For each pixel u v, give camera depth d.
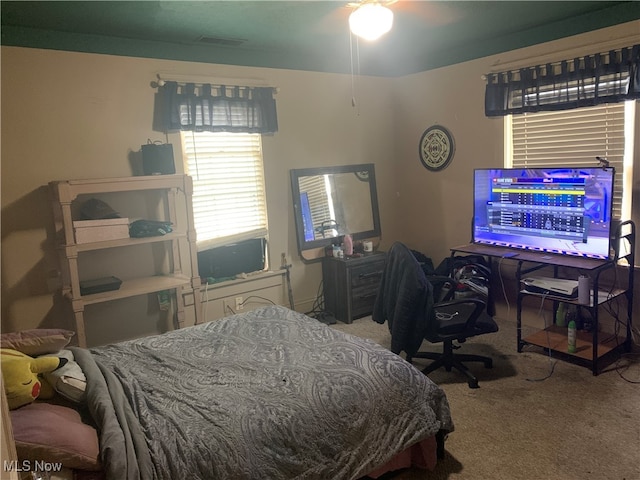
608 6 3.22
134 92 3.52
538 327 3.93
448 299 3.52
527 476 2.19
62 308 3.35
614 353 3.39
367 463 1.95
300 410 1.88
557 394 2.89
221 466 1.65
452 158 4.48
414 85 4.73
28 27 3.09
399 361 2.25
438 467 2.28
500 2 3.02
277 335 2.60
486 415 2.70
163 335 2.70
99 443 1.63
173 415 1.83
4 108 3.06
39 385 1.76
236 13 2.98
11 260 3.16
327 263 4.47
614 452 2.32
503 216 3.76
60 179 3.28
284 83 4.23
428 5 3.03
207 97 3.76
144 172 3.46
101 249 3.48
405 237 5.10
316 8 2.93
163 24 3.15
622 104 3.33
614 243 3.21
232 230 4.11
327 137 4.55
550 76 3.60
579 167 3.25
